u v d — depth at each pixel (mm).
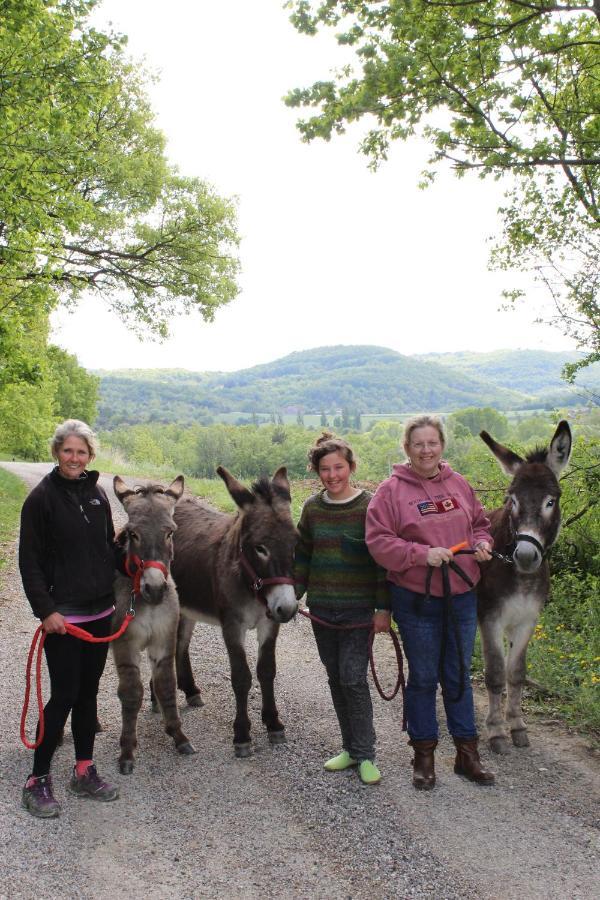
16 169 9055
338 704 4141
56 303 11133
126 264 19375
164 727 4668
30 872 3066
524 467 4188
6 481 20266
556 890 2928
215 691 5547
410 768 4113
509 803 3670
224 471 4199
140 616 4164
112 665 6082
